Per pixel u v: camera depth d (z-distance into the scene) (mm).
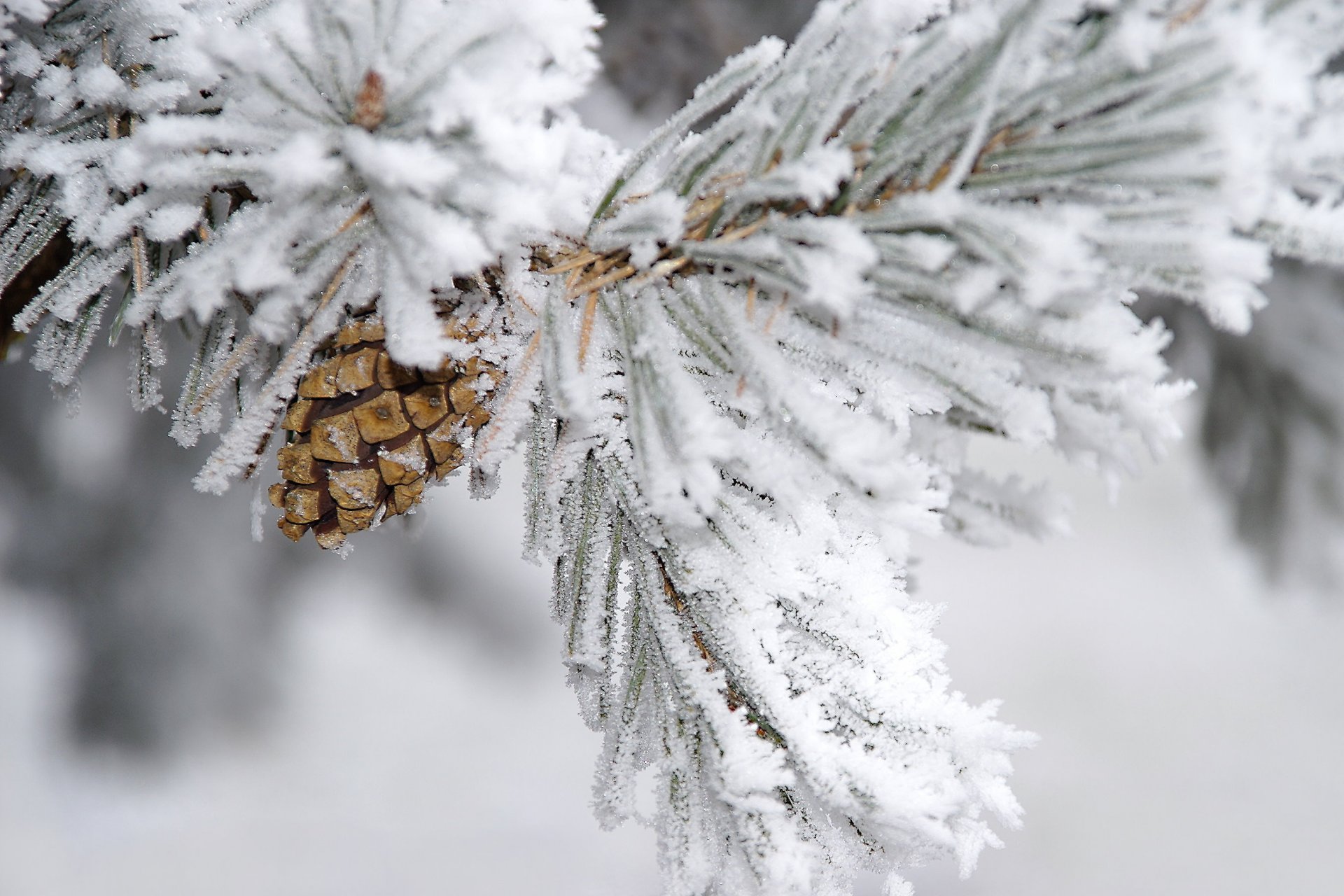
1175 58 433
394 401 480
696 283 474
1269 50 426
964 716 464
